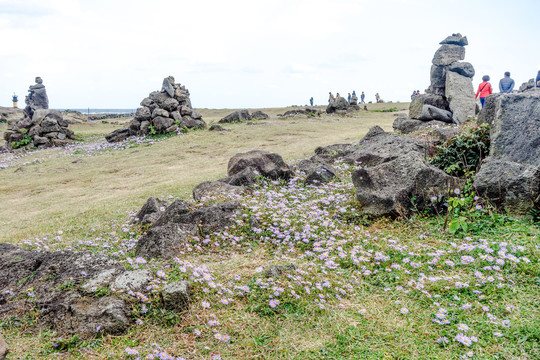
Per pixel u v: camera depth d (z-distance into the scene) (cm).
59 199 1271
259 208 765
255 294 468
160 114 2247
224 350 381
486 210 656
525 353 360
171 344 391
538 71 1897
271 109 5097
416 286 492
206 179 1282
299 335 404
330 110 3525
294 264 546
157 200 905
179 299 437
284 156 1552
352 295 489
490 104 870
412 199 706
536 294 453
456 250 575
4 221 1054
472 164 825
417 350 375
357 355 369
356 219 737
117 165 1714
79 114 4369
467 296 466
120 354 375
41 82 2927
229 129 2317
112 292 453
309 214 754
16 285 514
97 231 865
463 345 379
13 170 1778
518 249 532
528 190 639
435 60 1750
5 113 3838
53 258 547
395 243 617
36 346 393
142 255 612
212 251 631
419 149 996
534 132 725
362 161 1085
